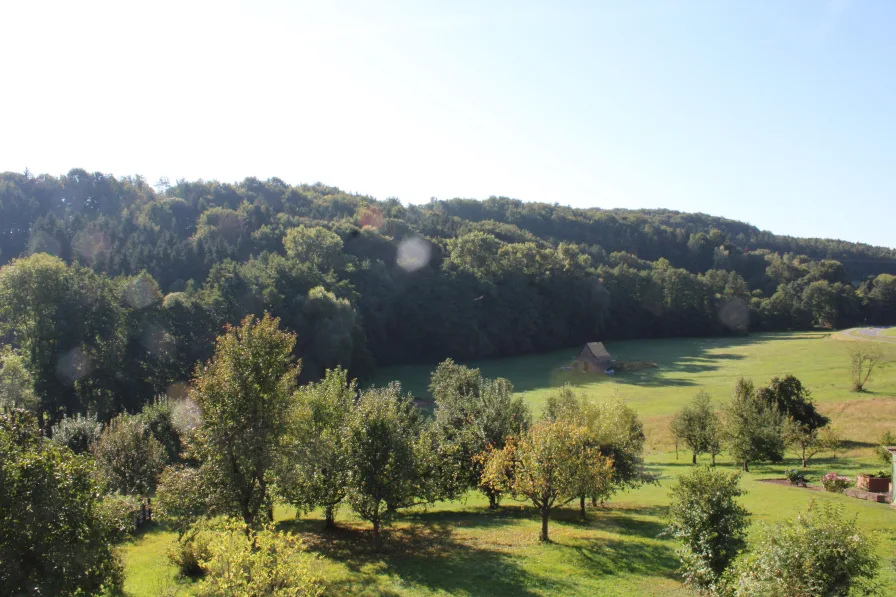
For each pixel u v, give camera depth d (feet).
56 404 187.93
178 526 65.72
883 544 61.26
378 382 299.38
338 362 272.92
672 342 434.30
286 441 68.95
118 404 206.28
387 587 59.26
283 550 43.83
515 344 400.26
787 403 155.02
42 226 333.42
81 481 42.24
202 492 66.33
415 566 65.82
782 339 420.77
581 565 64.95
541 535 75.92
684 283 469.16
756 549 44.68
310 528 85.35
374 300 347.97
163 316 242.17
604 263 540.52
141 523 89.97
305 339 277.44
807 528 41.60
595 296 434.71
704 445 142.72
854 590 40.42
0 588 35.94
